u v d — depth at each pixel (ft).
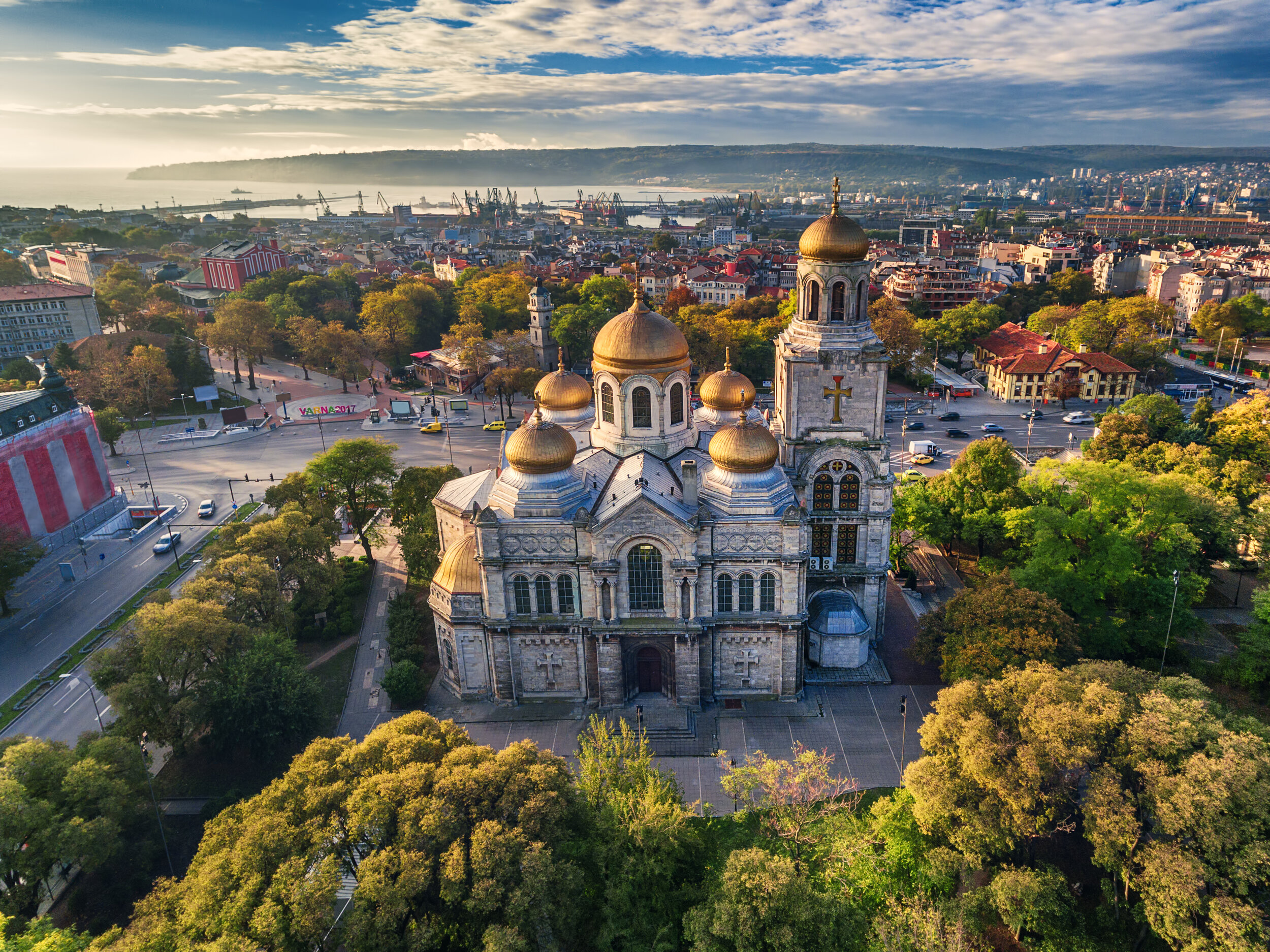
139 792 232.12
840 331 282.56
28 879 198.80
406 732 211.61
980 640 254.27
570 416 347.15
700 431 329.72
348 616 347.15
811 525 303.68
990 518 356.59
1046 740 188.14
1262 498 352.90
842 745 265.54
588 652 281.33
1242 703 277.03
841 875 190.19
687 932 172.45
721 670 287.07
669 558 265.95
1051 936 188.24
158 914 172.04
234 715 254.68
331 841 180.55
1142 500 319.06
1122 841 174.19
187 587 286.46
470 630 285.23
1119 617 311.27
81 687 313.32
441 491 354.13
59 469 442.50
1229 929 155.02
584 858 185.16
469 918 174.09
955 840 192.24
